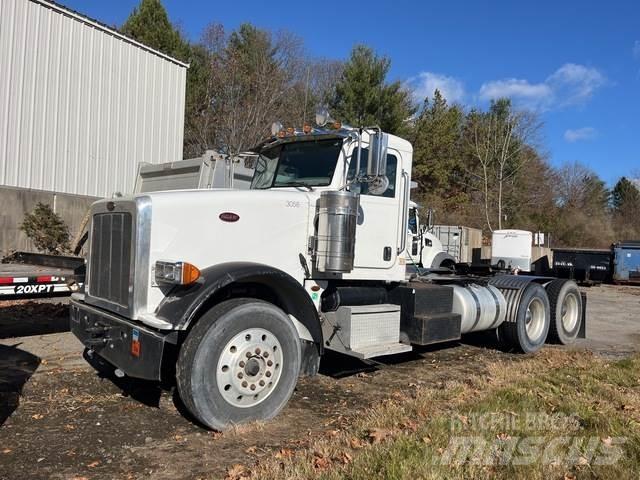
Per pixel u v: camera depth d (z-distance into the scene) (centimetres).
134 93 1589
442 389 561
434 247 1428
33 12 1322
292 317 500
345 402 528
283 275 466
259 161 657
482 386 571
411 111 3731
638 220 5359
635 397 545
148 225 443
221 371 430
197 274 428
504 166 4244
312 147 596
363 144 574
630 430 445
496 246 2303
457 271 932
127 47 1562
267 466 362
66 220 1386
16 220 1281
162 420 460
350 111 3050
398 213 620
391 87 3141
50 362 625
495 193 4272
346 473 351
